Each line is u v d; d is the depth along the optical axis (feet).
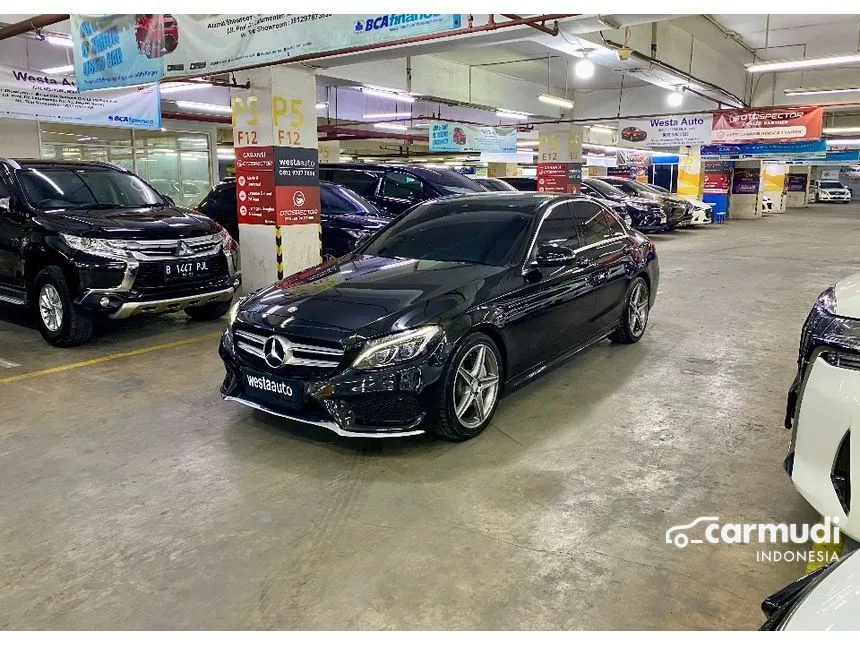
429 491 10.69
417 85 45.70
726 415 13.96
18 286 20.53
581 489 10.73
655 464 11.62
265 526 9.70
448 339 11.76
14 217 20.12
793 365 17.57
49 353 18.99
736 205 87.15
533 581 8.36
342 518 9.91
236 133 26.99
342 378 11.34
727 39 42.68
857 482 7.34
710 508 10.13
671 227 58.90
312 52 20.27
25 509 10.21
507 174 100.68
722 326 22.09
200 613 7.84
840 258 40.11
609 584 8.29
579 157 58.34
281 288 13.99
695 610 7.80
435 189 30.30
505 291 13.33
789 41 43.34
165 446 12.46
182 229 20.22
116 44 24.12
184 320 23.54
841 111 70.79
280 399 12.10
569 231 16.34
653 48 36.24
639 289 19.31
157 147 57.11
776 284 30.45
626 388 15.67
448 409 11.91
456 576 8.47
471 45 23.93
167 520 9.88
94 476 11.28
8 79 28.73
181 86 35.88
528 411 14.17
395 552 9.02
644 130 57.16
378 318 11.78
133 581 8.45
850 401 7.42
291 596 8.13
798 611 5.09
